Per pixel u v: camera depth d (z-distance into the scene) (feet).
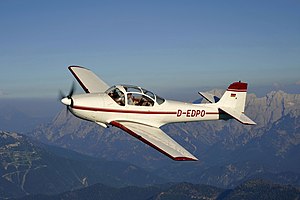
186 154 85.61
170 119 111.86
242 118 118.32
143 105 105.91
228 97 124.98
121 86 104.12
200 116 119.03
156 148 87.66
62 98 100.48
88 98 100.83
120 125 99.45
